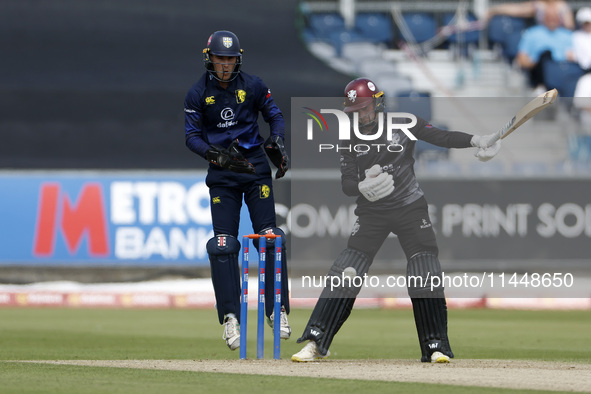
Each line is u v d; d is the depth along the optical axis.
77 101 54.50
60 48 55.28
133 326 36.50
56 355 23.70
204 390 13.07
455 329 35.66
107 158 53.91
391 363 18.08
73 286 50.72
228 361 18.11
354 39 59.97
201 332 33.66
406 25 61.44
